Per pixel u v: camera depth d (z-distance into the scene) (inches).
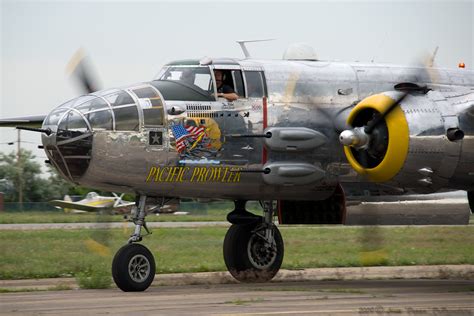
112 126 1988.2
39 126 2309.3
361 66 2298.2
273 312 1505.9
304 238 4453.7
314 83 2206.0
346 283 2293.3
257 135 2110.0
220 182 2112.5
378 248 2208.4
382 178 2039.9
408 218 2214.6
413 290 2017.7
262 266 2363.4
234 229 2368.4
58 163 2010.3
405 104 2018.9
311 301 1701.5
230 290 2009.1
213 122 2079.2
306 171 2150.6
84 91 2206.0
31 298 1828.2
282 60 2258.9
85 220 6161.4
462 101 2079.2
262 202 2362.2
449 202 2230.6
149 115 2021.4
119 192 2126.0
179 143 2038.6
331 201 2277.3
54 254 3344.0
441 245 3978.8
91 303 1701.5
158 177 2043.6
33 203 7608.3
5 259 3115.2
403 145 1989.4
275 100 2151.8
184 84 2102.6
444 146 2010.3
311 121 2171.5
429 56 2028.8
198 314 1491.1
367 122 2082.9
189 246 3848.4
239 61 2183.8
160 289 2071.9
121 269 1983.3
